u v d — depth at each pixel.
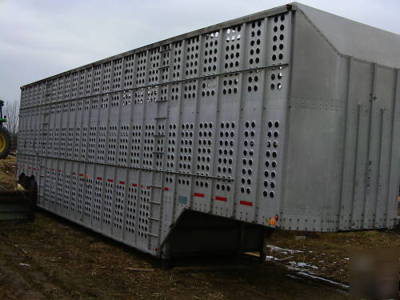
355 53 6.16
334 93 5.94
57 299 6.23
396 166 6.66
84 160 11.47
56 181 13.09
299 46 5.82
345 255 11.13
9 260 8.25
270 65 6.11
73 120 12.28
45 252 9.16
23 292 6.45
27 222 12.60
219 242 9.02
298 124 5.81
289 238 13.16
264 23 6.25
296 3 5.82
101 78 10.88
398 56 6.83
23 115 16.38
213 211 7.02
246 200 6.40
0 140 15.68
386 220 6.58
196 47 7.67
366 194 6.31
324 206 5.90
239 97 6.62
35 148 14.94
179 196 7.87
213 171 7.07
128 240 9.37
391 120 6.55
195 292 7.13
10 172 26.52
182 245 8.51
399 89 6.63
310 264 9.98
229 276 8.32
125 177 9.59
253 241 9.55
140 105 9.23
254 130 6.34
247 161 6.43
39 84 15.00
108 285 7.13
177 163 7.96
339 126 5.97
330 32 6.07
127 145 9.59
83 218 11.37
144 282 7.47
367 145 6.28
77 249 9.67
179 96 8.00
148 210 8.73
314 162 5.86
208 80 7.34
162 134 8.44
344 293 7.66
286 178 5.80
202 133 7.39
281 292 7.53
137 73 9.46
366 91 6.25
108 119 10.43
